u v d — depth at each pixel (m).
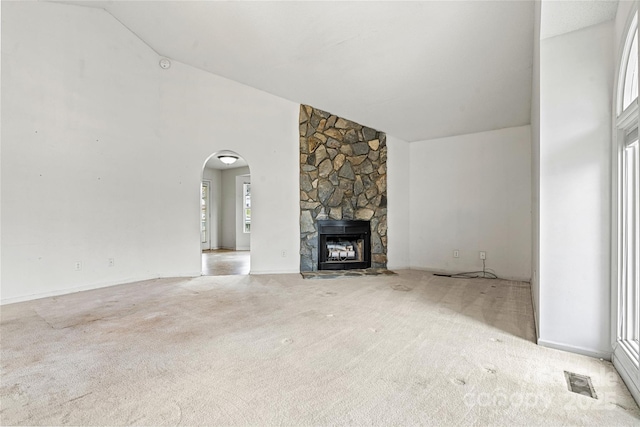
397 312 3.14
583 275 2.17
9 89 3.48
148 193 4.82
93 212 4.21
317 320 2.90
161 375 1.90
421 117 4.85
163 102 4.94
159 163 4.92
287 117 5.34
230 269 5.84
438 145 5.47
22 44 3.59
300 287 4.27
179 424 1.45
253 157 5.26
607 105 2.09
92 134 4.20
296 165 5.38
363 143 5.60
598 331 2.13
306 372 1.93
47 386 1.77
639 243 1.92
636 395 1.60
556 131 2.23
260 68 4.60
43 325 2.77
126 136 4.56
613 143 2.05
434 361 2.07
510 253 4.79
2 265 3.43
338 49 3.73
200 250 5.14
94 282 4.21
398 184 5.71
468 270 5.15
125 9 4.18
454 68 3.62
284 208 5.34
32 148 3.66
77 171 4.05
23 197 3.59
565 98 2.20
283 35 3.75
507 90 3.86
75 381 1.82
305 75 4.46
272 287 4.27
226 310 3.22
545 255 2.29
